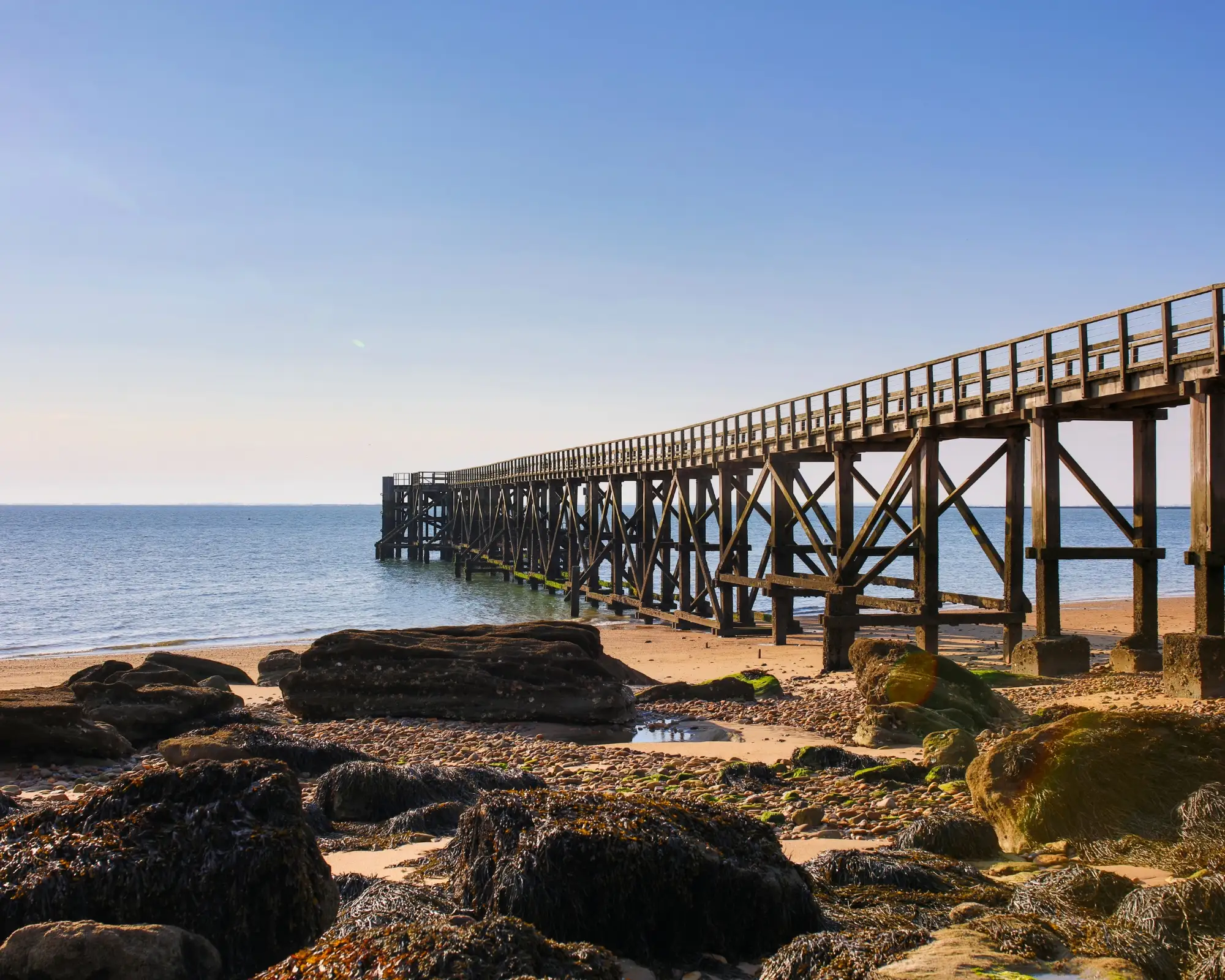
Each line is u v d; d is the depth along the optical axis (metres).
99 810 6.06
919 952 4.79
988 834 8.25
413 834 9.26
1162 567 71.56
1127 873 7.07
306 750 13.31
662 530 35.78
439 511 102.94
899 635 28.94
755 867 5.87
